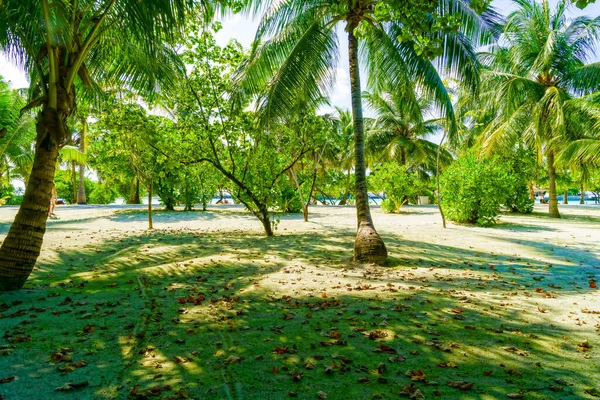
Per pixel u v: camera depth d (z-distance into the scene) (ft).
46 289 15.85
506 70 57.93
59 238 31.19
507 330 11.58
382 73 30.25
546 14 51.96
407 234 34.65
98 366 9.02
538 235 34.01
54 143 15.52
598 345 10.44
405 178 62.80
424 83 25.32
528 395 7.83
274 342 10.65
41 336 10.75
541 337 11.02
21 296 14.60
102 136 37.68
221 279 18.30
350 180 123.75
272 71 28.27
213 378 8.52
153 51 16.60
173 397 7.67
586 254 24.98
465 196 43.47
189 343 10.50
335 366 9.13
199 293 15.70
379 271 20.13
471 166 44.86
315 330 11.58
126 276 18.65
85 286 16.63
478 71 25.68
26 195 15.55
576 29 50.67
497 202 42.80
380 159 92.32
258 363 9.31
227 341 10.69
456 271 20.25
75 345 10.19
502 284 17.46
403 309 13.56
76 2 15.02
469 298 14.98
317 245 28.76
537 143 49.34
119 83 25.76
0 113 44.42
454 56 24.45
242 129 30.86
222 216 56.03
